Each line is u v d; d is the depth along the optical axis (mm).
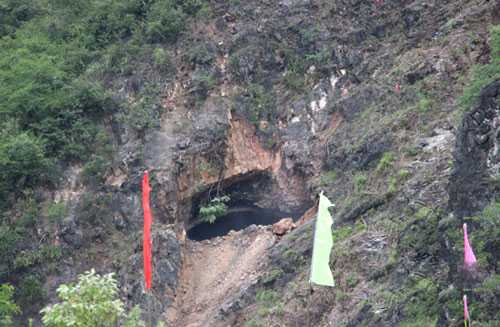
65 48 78062
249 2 76500
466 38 65562
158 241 66188
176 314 63875
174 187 68812
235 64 73375
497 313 43125
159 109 72500
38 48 78625
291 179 69500
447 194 53125
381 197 58844
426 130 61625
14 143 69000
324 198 47406
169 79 73688
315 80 72312
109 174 70500
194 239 69375
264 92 72750
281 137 70938
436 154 58781
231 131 71625
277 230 65438
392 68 68625
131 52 75438
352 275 55344
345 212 60281
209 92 72750
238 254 65562
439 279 49344
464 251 44969
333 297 55281
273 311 57250
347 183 63656
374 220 57969
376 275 53906
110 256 66812
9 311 60344
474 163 48188
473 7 67875
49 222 68062
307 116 71000
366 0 73938
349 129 67062
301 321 55719
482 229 45750
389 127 63500
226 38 74750
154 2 78062
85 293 43906
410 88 65562
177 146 70188
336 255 56875
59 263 66750
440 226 50031
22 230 67688
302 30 74062
